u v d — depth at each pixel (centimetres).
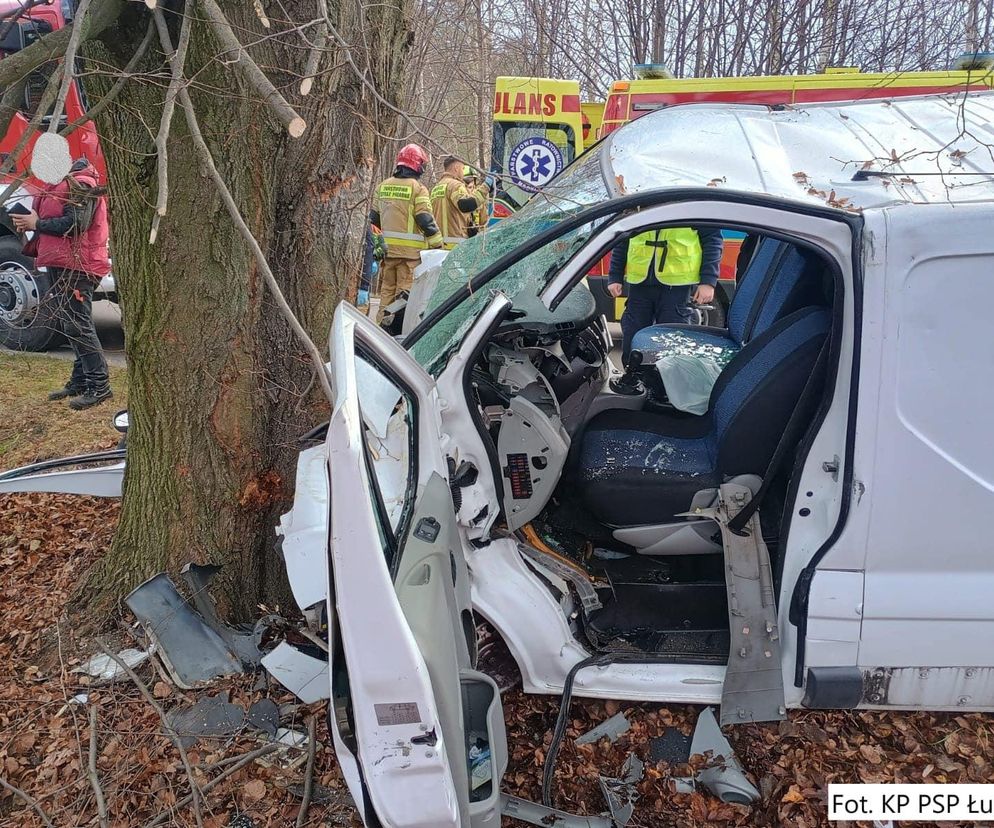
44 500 431
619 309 599
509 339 260
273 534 305
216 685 272
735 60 875
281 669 268
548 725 255
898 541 213
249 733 254
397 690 153
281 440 297
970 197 209
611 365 346
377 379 240
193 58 249
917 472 208
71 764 246
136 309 282
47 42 199
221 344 278
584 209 230
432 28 409
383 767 156
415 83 414
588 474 261
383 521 197
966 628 217
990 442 206
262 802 231
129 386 299
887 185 220
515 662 250
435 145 219
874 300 202
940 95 292
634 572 279
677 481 253
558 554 256
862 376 205
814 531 221
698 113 292
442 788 157
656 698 237
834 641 221
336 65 241
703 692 236
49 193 300
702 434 275
